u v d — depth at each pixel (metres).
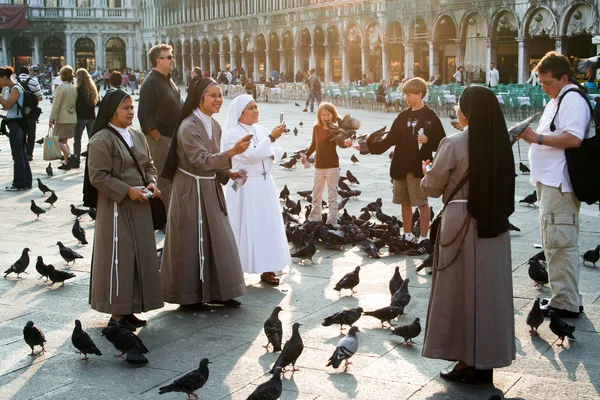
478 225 6.21
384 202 15.23
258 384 6.48
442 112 38.06
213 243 8.45
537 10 40.72
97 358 7.12
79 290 9.34
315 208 12.38
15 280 9.80
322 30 59.59
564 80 7.82
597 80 29.25
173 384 5.94
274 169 20.42
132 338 6.92
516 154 23.08
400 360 6.97
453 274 6.36
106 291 7.74
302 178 18.66
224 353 7.22
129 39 92.25
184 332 7.84
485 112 6.25
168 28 85.94
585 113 7.59
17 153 16.69
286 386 6.39
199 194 8.44
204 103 8.46
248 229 9.29
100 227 7.79
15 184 16.78
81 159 22.72
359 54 57.44
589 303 8.55
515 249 11.01
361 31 54.59
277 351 7.20
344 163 21.69
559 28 39.41
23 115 16.64
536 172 7.95
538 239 11.62
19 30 86.62
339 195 15.28
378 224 12.66
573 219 7.88
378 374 6.65
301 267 10.33
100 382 6.57
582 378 6.55
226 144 9.20
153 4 88.62
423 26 49.59
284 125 9.23
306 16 61.28
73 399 6.23
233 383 6.50
